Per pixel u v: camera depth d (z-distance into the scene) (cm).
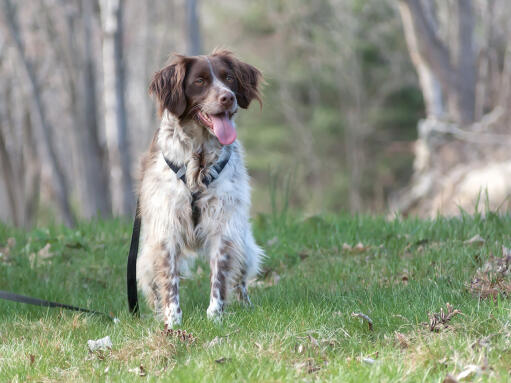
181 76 666
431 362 505
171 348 567
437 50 2688
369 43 4722
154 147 711
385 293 709
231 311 696
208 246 705
